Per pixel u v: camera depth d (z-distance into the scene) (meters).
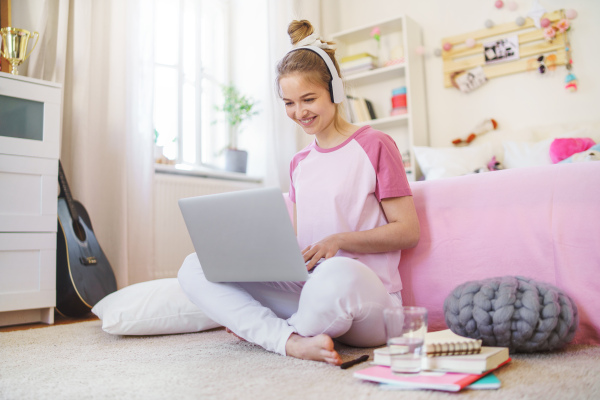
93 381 0.98
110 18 2.74
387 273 1.25
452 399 0.77
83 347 1.40
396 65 3.56
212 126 3.79
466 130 3.52
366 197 1.24
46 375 1.05
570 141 2.65
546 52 3.26
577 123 3.06
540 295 1.06
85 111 2.55
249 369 1.02
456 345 0.89
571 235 1.20
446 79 3.58
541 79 3.28
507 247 1.29
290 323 1.13
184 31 3.63
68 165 2.56
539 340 1.03
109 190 2.67
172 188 3.07
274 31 3.60
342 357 1.11
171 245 3.04
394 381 0.83
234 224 1.11
